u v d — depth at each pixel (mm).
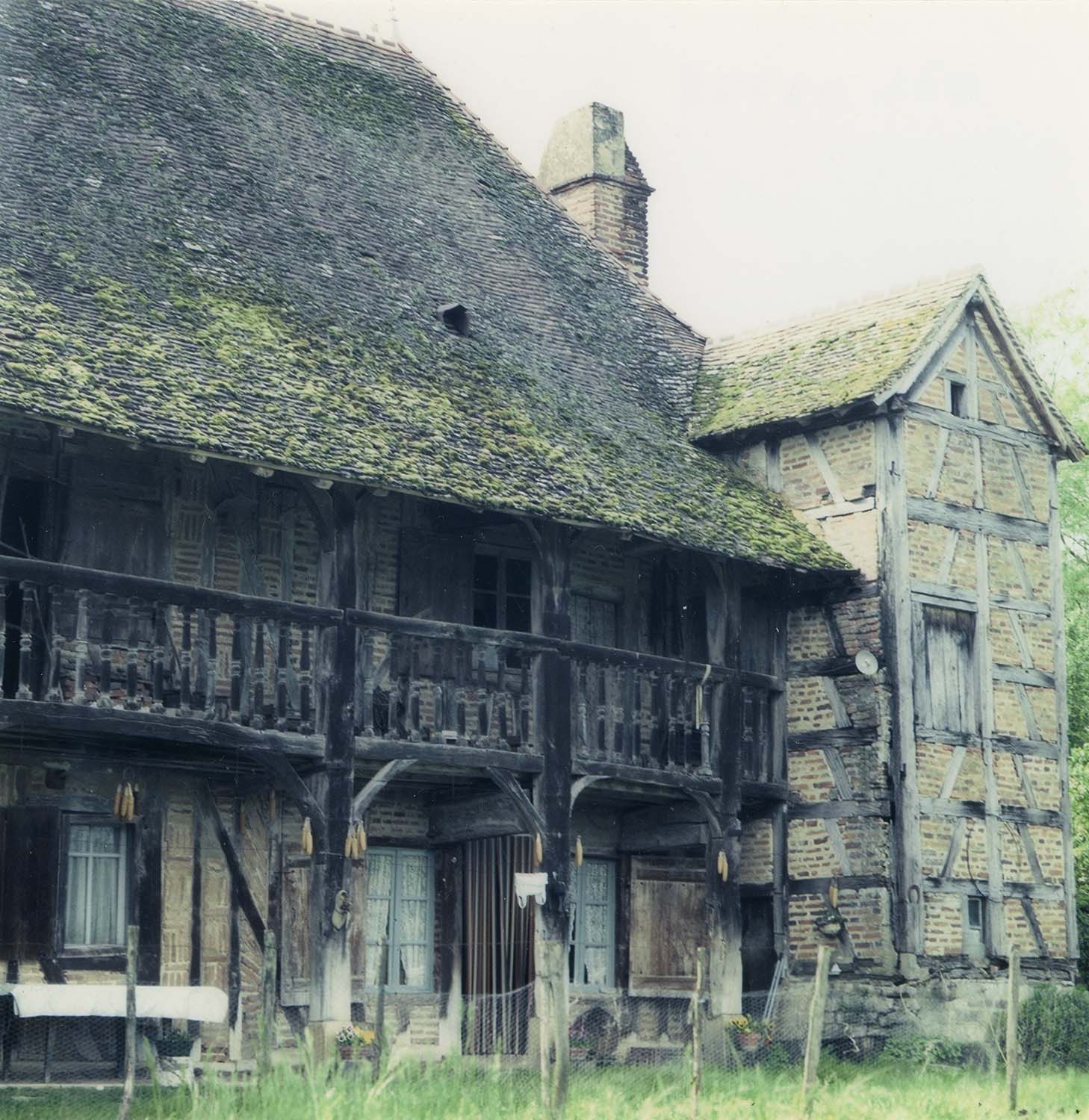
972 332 22047
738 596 20125
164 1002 15672
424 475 16859
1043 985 21047
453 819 19438
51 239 17281
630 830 20891
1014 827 21250
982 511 21688
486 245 22641
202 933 17531
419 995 19266
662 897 21234
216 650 15930
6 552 16578
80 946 16891
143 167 19328
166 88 20859
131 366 15977
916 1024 19797
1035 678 21875
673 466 20656
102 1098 14984
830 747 20766
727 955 19547
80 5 21172
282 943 17969
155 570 17422
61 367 15328
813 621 21125
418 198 22484
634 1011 20609
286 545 18422
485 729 18734
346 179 21703
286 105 22188
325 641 16641
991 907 20781
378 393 17984
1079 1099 16797
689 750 20016
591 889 20781
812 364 22141
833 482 21188
